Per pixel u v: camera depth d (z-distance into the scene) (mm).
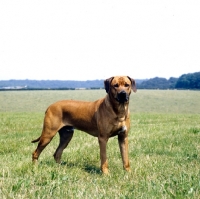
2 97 67750
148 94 74125
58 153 7727
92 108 6910
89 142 10867
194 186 4969
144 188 5055
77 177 6086
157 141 10281
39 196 4562
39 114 29109
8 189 4859
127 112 6484
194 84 108812
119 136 6699
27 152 9148
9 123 18719
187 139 10578
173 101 59969
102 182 5734
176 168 6570
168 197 4527
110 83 6480
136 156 8109
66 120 7273
